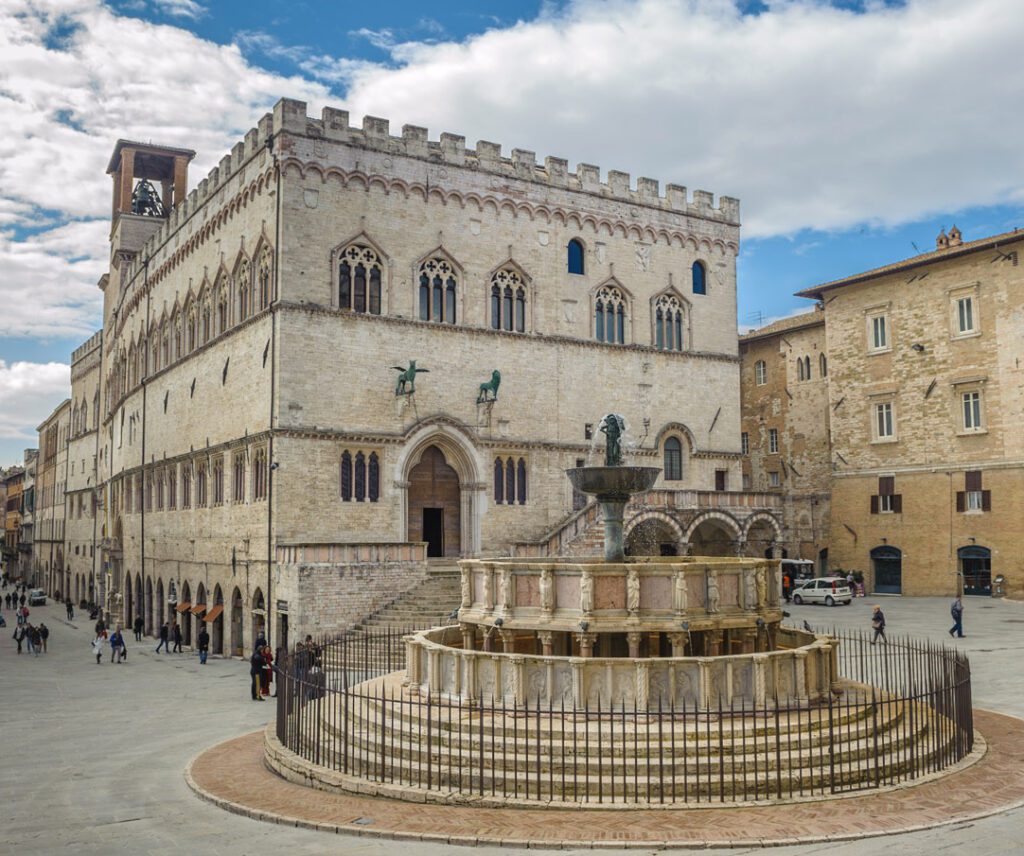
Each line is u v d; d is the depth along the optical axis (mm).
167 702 36906
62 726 31891
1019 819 17812
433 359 56062
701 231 67688
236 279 58219
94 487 104125
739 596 25734
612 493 29562
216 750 26344
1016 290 63562
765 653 22109
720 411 67062
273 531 50344
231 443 56188
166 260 71500
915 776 20469
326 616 46031
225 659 53688
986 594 64875
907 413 70500
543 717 21781
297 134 52688
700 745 19984
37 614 99875
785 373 85500
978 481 65438
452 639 28859
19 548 171250
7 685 42906
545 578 25094
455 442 56312
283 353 51344
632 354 63625
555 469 59688
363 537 52812
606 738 20375
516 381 58906
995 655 39844
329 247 53281
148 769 24734
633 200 64750
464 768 20047
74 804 21141
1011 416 63594
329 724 24203
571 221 62125
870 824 17438
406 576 48531
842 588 64125
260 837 17922
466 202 58188
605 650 26625
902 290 71188
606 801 18906
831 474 76000
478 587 27453
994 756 22562
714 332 67688
